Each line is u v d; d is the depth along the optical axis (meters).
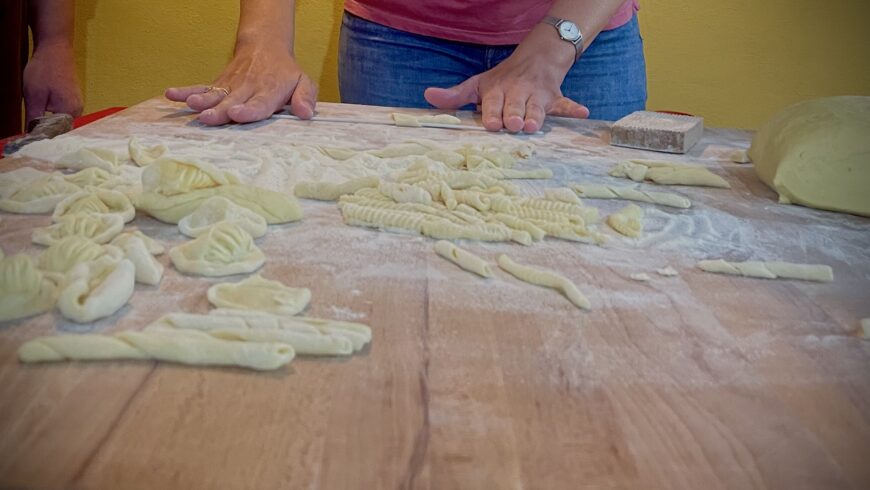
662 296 0.81
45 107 1.92
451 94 1.60
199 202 0.93
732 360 0.68
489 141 1.41
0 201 0.94
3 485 0.48
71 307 0.67
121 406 0.56
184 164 0.96
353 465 0.51
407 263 0.85
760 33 2.83
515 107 1.48
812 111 1.18
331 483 0.50
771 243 0.98
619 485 0.51
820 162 1.09
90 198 0.94
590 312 0.76
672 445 0.55
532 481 0.51
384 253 0.88
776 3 2.79
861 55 2.85
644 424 0.58
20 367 0.60
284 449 0.53
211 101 1.44
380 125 1.49
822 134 1.10
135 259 0.76
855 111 1.14
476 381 0.62
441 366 0.64
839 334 0.74
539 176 1.20
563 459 0.53
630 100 1.80
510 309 0.75
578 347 0.69
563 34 1.55
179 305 0.73
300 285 0.79
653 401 0.61
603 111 1.77
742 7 2.80
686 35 2.84
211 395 0.58
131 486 0.48
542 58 1.56
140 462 0.51
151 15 2.72
